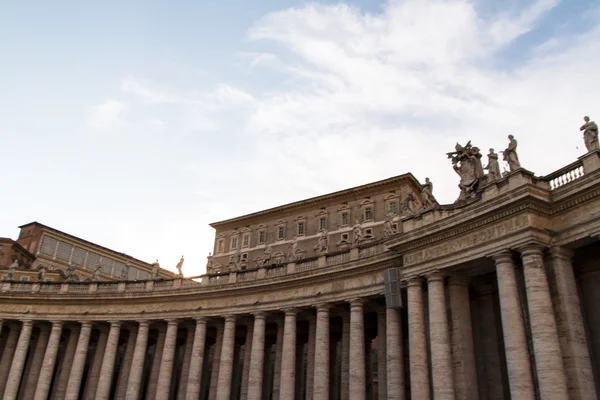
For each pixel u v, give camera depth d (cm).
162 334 4875
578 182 2506
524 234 2561
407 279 3145
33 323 5012
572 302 2503
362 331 3528
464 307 2997
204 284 4588
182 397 4516
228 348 4197
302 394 4691
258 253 7725
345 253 3862
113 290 4966
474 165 3152
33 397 4894
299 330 4528
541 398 2325
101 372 4612
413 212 3372
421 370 2930
